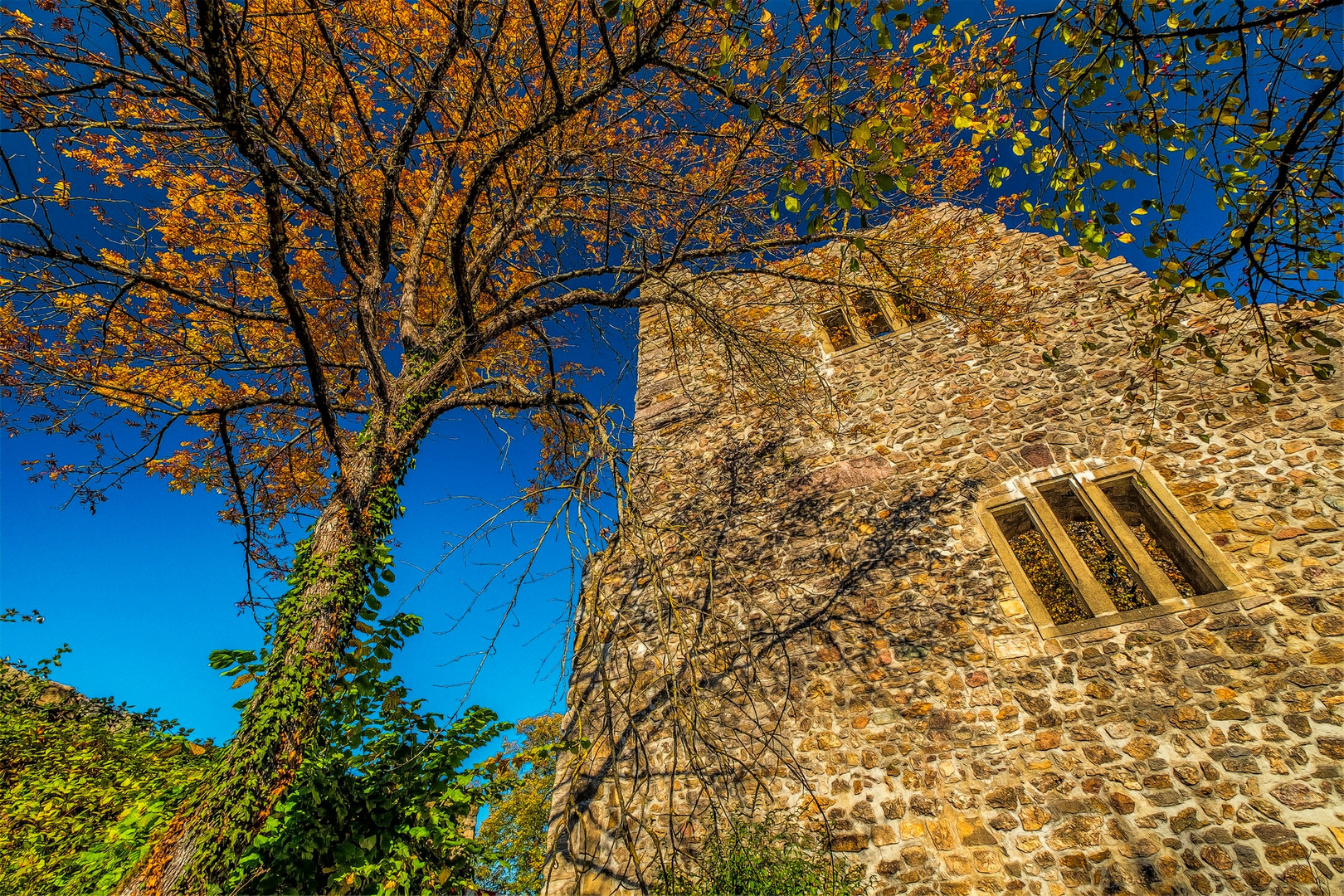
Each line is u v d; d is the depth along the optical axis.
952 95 3.40
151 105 4.70
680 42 4.64
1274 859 4.00
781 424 8.21
